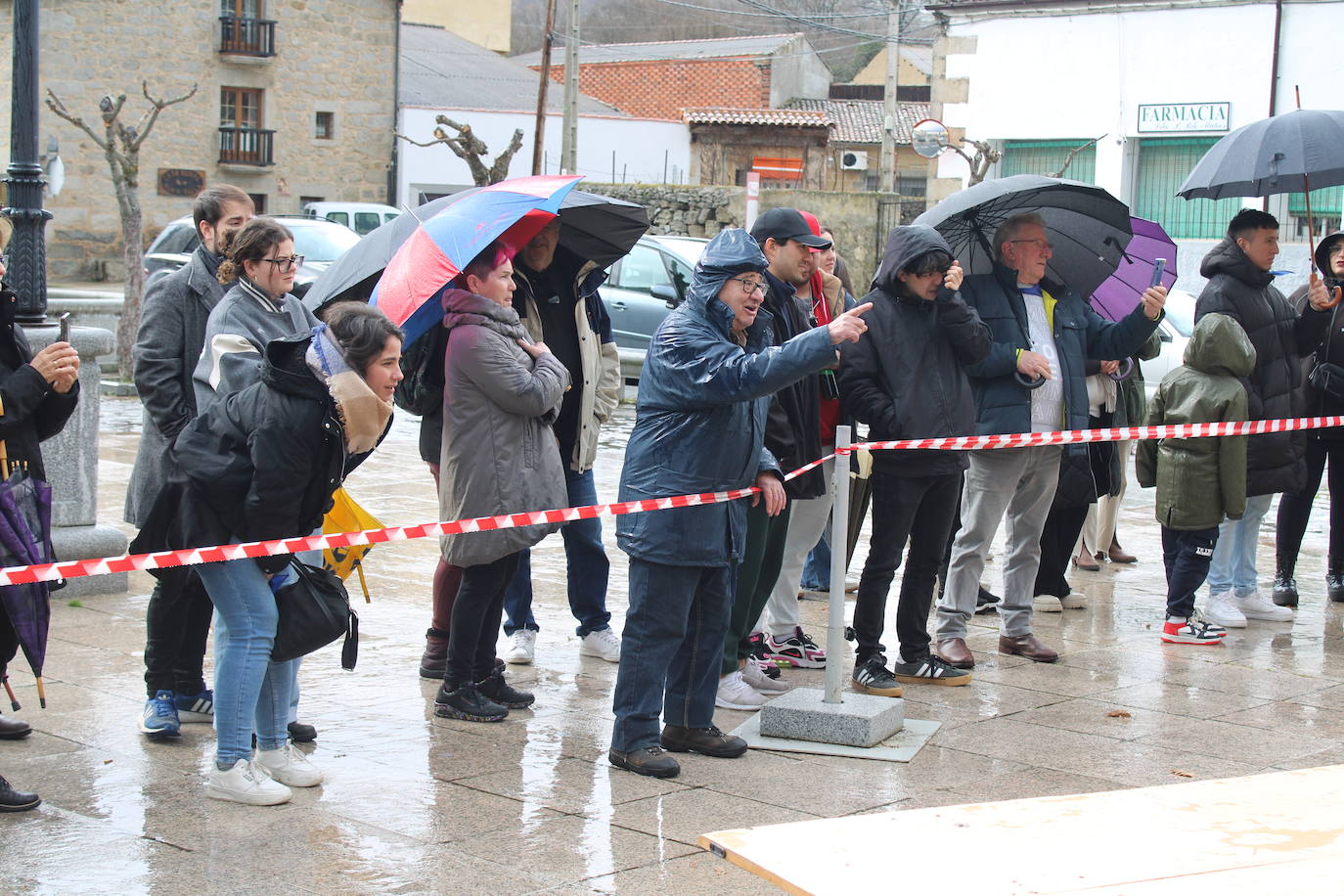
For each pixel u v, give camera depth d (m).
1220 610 7.47
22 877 3.95
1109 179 21.41
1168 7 20.58
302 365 4.32
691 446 4.91
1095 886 2.33
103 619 6.88
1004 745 5.42
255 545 4.31
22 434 4.55
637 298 16.70
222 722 4.56
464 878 4.01
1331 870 2.41
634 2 69.50
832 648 5.46
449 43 45.66
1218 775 5.11
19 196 6.94
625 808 4.63
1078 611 7.82
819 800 4.75
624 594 7.89
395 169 38.25
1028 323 6.59
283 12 36.34
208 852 4.16
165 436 5.14
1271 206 19.98
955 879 2.37
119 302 13.04
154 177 35.00
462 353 5.23
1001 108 22.30
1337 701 6.12
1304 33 19.66
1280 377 7.35
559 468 5.47
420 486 10.98
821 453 5.98
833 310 7.04
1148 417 7.17
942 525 6.17
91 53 33.94
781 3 60.28
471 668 5.58
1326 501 11.98
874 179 48.22
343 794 4.69
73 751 5.04
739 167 40.59
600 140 39.34
